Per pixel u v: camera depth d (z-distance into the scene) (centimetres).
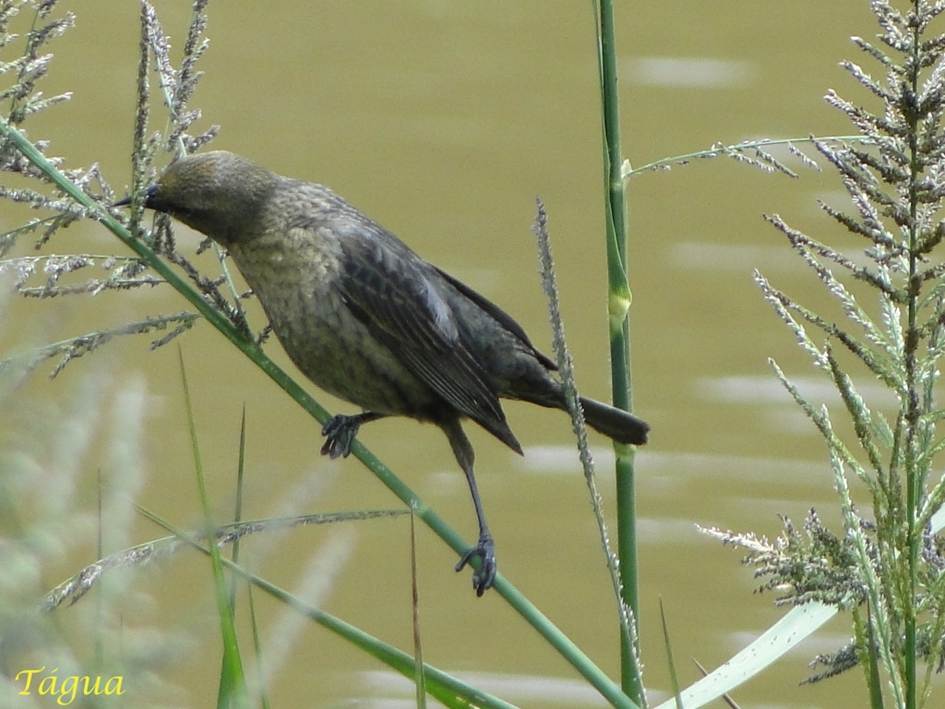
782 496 1413
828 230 1778
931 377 518
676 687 524
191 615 294
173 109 679
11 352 293
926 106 496
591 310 1691
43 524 259
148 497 1327
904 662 518
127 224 664
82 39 2077
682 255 1756
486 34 2161
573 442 1523
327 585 349
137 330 649
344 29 2173
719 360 1599
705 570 1336
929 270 500
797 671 1223
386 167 1906
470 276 1736
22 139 638
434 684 595
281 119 1998
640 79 2020
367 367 818
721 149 663
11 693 253
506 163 1914
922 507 523
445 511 1413
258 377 1509
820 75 1997
